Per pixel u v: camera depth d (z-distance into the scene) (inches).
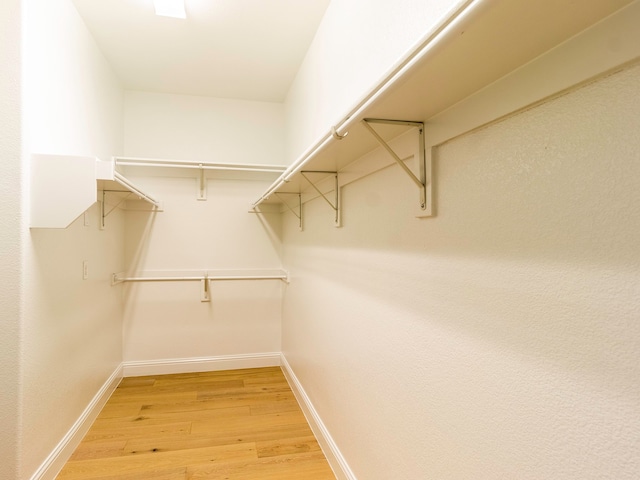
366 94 28.9
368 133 41.2
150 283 117.6
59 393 66.7
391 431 45.5
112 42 90.0
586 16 19.6
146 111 118.4
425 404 37.9
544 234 24.1
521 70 25.6
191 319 120.8
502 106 27.4
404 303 42.6
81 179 58.3
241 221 124.6
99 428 82.7
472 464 30.7
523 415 25.5
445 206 35.1
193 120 122.0
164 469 68.2
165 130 119.7
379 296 49.4
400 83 25.0
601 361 20.3
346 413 62.1
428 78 27.6
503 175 27.9
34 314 57.4
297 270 103.6
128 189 82.1
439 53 21.4
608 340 19.9
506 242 27.4
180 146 120.7
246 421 87.2
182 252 120.0
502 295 27.7
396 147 43.3
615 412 19.5
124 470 67.6
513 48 22.9
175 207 119.5
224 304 123.5
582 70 21.2
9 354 53.4
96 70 89.8
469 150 31.9
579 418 21.5
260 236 126.3
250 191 125.3
